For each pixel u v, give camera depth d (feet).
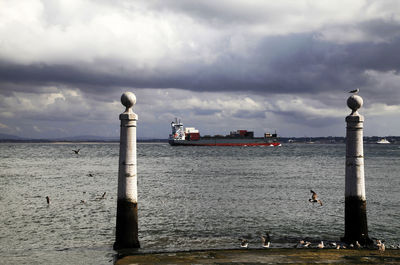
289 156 535.60
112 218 105.91
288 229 92.99
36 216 107.76
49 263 65.26
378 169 288.10
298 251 64.18
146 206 125.49
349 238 69.21
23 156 518.78
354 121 67.00
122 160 64.75
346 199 69.10
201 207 123.75
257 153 638.53
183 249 73.56
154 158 469.57
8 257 69.31
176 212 115.03
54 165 338.54
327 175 244.42
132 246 66.80
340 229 93.04
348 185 68.54
